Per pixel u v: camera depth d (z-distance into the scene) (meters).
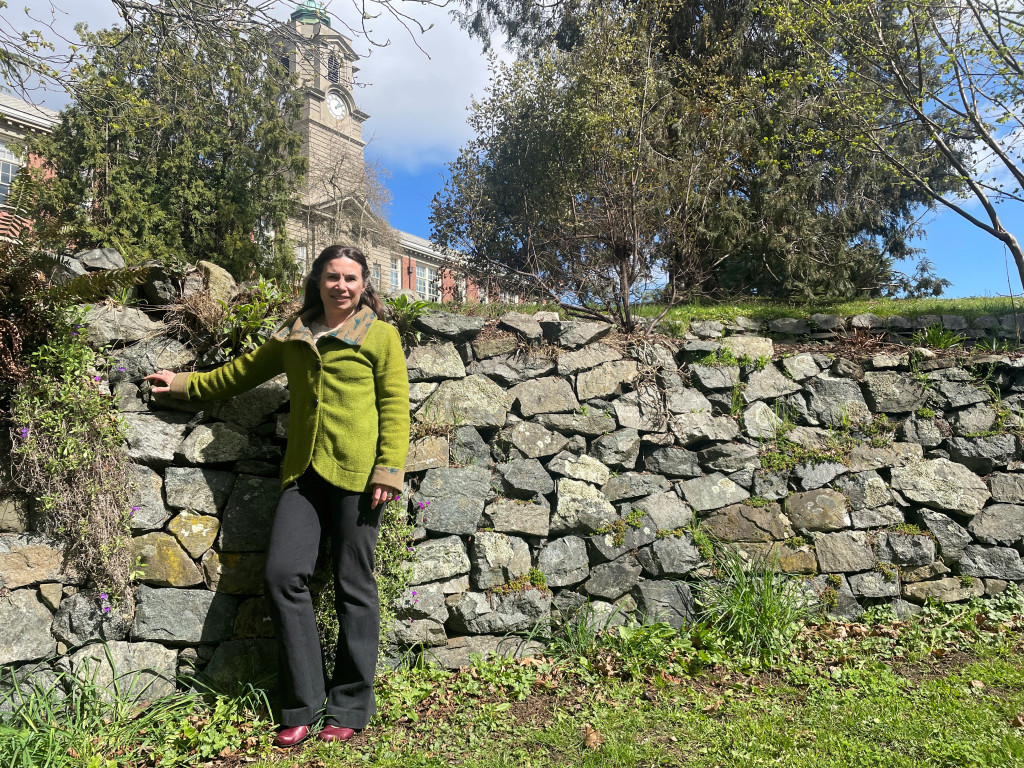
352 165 15.85
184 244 8.62
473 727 2.73
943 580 4.16
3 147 11.39
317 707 2.61
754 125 7.43
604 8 8.06
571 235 5.78
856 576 4.07
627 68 7.25
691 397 4.23
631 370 4.18
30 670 2.62
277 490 3.15
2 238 2.76
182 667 2.87
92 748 2.40
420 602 3.24
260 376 2.92
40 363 2.76
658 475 4.03
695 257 5.85
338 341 2.76
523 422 3.81
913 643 3.67
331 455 2.68
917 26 6.48
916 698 2.96
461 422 3.66
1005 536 4.26
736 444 4.18
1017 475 4.39
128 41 5.07
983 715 2.78
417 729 2.71
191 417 3.11
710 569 3.88
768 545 4.01
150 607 2.81
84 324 2.90
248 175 9.01
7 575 2.61
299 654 2.56
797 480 4.18
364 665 2.66
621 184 5.30
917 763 2.39
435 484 3.43
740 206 7.00
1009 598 4.13
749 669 3.30
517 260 7.70
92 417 2.77
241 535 3.02
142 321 3.16
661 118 6.82
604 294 5.08
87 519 2.71
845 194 8.38
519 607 3.49
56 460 2.66
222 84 8.55
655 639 3.39
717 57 8.17
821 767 2.36
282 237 9.64
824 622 3.86
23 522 2.70
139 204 8.00
